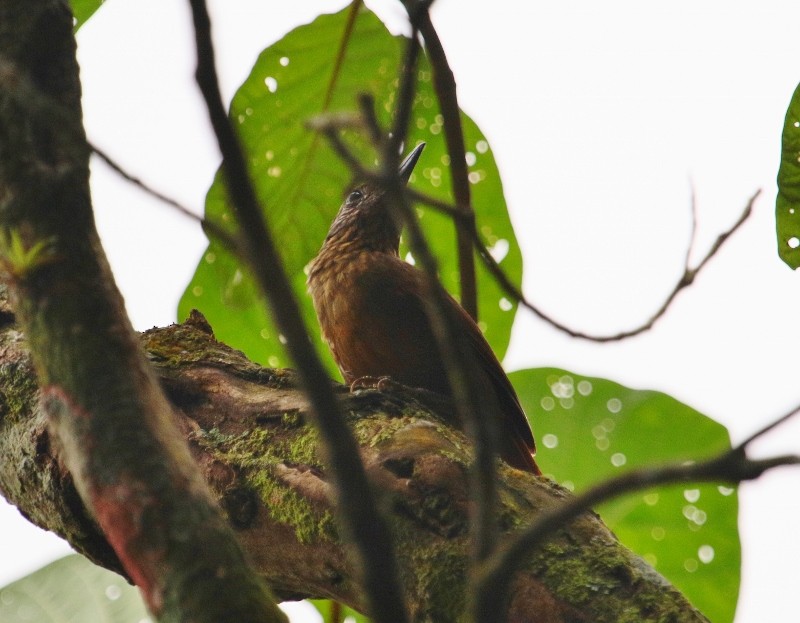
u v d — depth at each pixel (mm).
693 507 7727
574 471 8008
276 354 8117
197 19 2457
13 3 3512
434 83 6531
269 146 7562
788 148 6180
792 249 6395
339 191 7707
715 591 7730
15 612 7062
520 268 8008
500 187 7898
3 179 3182
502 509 4445
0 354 5512
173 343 5832
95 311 3090
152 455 2908
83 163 3248
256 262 2500
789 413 2242
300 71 7441
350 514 2475
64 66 3533
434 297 2604
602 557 4156
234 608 2666
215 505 2941
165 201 2723
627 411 8000
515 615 4066
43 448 5145
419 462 4641
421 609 4336
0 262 3186
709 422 7926
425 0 3119
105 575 7223
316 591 4996
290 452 4961
